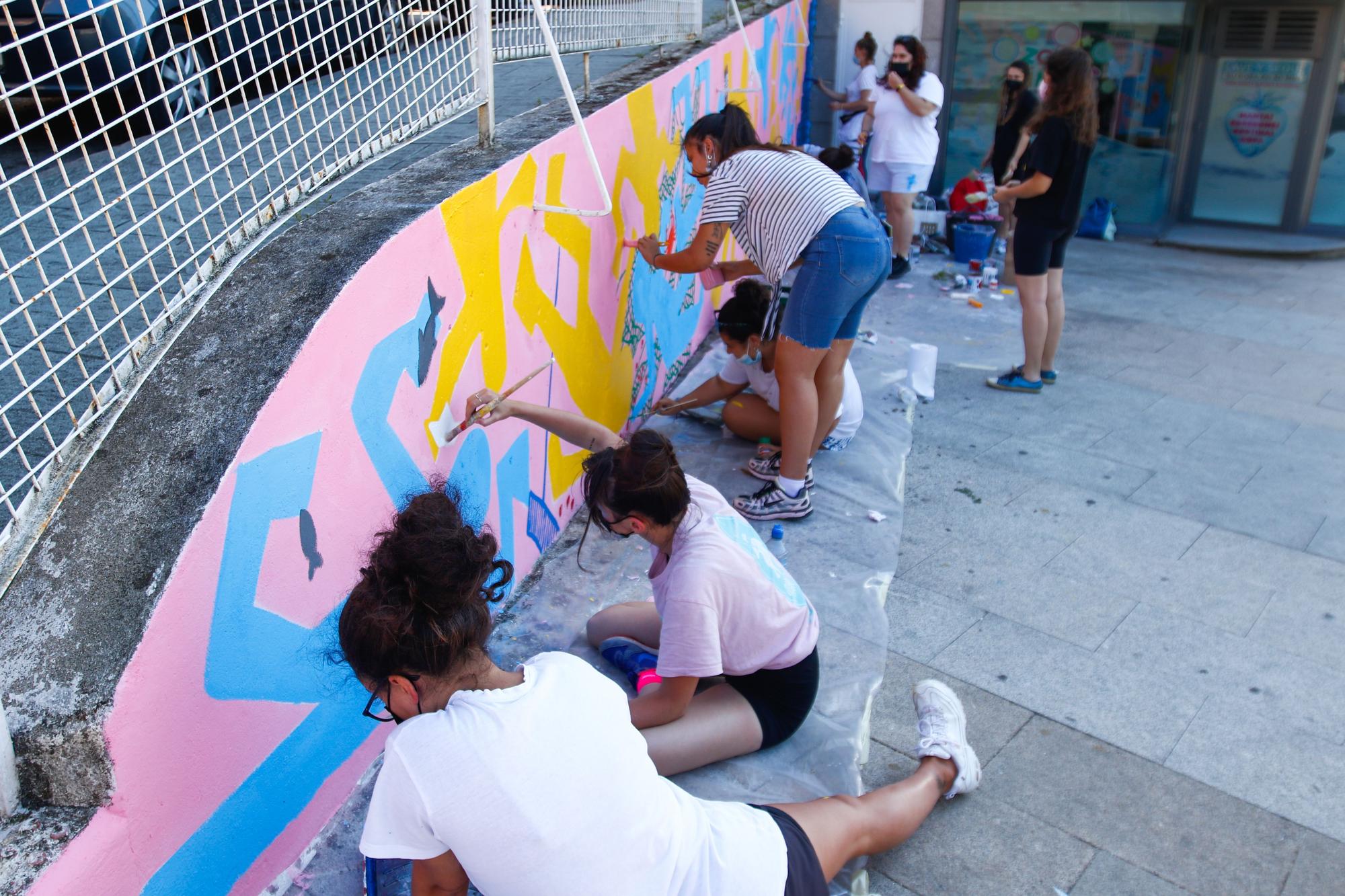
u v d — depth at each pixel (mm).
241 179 3436
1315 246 8477
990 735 2871
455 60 3219
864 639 3254
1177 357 6023
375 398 2439
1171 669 3172
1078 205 4980
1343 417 5164
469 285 2867
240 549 1998
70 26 1944
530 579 3553
